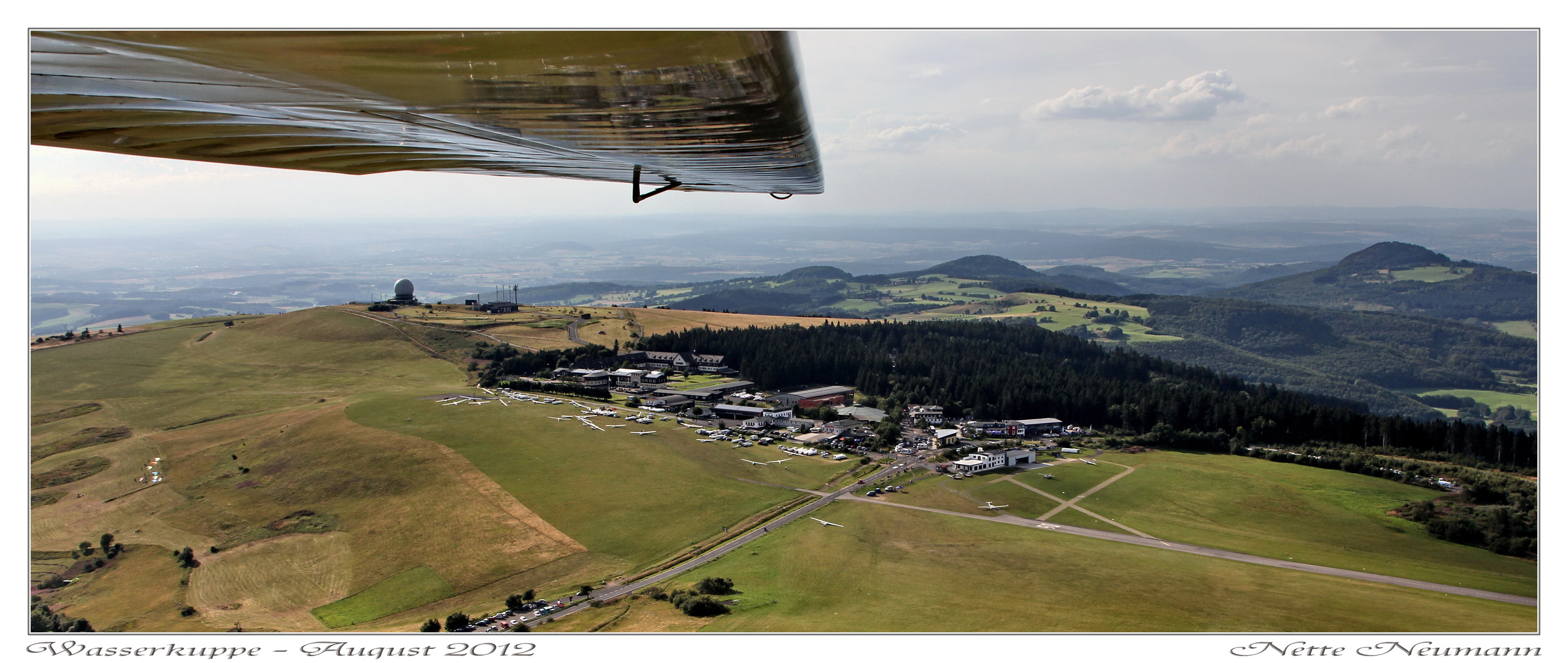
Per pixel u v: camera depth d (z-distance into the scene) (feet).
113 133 14.87
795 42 16.75
